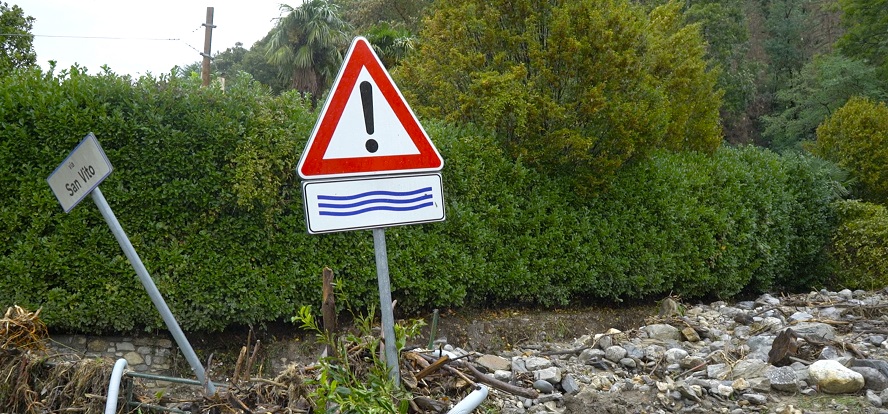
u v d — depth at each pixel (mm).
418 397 4480
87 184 4059
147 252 7176
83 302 7020
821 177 14180
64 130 6871
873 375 6133
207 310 7375
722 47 35562
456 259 8805
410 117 4301
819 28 45281
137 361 7383
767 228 12578
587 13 9648
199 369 4496
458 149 8883
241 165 7375
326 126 4113
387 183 4242
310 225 4066
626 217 10344
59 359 4836
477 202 9133
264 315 7672
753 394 6004
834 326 8719
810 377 6168
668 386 6082
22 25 22422
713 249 11453
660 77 12594
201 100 7379
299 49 20906
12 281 6781
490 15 9680
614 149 9953
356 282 8148
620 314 10469
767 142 40125
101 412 4391
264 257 7695
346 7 31969
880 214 13625
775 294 13445
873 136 16484
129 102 7137
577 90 9773
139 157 7117
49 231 6973
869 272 13383
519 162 9375
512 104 9242
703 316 10188
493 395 5621
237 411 4363
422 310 8883
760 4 45844
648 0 28797
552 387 5980
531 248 9383
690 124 13250
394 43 18938
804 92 35844
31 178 6824
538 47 9641
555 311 9961
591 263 9977
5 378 4641
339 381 4254
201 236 7371
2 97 6758
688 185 11242
